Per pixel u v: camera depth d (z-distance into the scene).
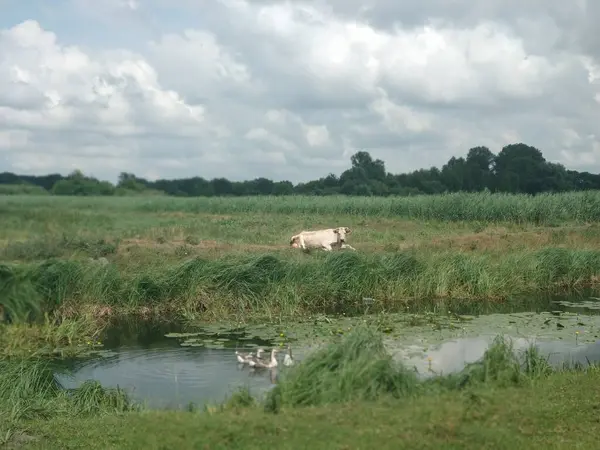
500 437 6.09
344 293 16.14
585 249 20.59
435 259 17.97
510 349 9.12
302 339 12.49
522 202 31.28
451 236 24.33
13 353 11.84
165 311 15.01
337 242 20.97
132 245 20.52
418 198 35.91
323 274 16.25
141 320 14.59
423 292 16.70
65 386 9.81
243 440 6.21
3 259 18.33
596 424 6.47
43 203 29.06
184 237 23.45
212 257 17.81
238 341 12.59
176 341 12.77
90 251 19.31
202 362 11.08
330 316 14.68
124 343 12.73
